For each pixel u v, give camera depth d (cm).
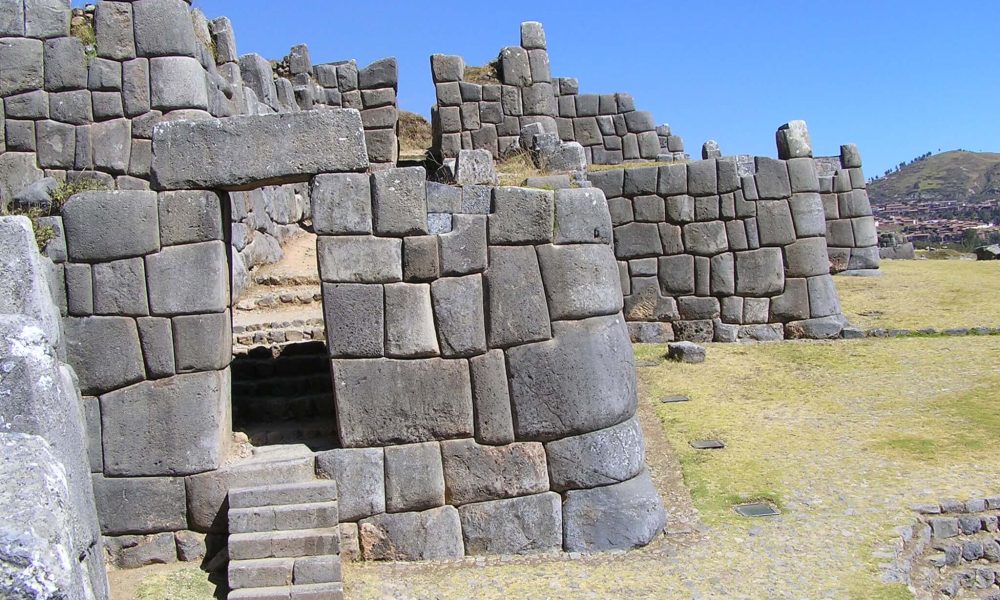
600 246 802
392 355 765
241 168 755
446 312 769
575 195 791
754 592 679
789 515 802
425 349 767
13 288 631
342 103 1895
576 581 709
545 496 772
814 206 1408
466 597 689
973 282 1702
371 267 764
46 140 1176
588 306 785
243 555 703
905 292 1653
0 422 520
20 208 981
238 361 965
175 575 727
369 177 764
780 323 1402
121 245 751
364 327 763
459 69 1895
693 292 1408
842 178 1923
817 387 1158
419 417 767
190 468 752
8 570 354
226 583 716
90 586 482
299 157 760
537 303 775
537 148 1480
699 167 1399
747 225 1396
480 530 767
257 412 896
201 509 754
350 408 763
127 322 754
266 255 1335
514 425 773
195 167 755
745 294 1398
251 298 1195
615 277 816
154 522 754
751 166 1409
